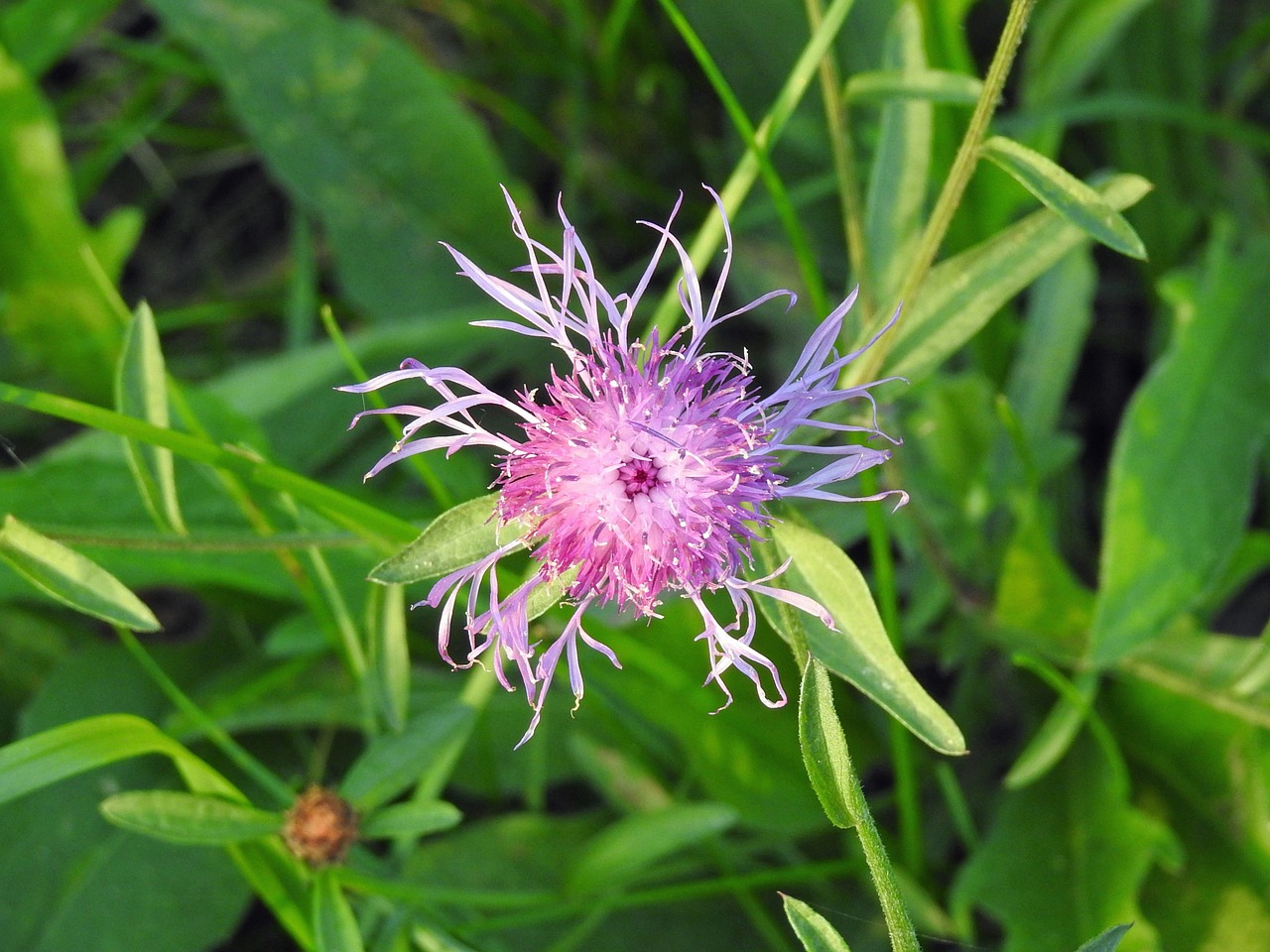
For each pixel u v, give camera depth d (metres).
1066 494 0.22
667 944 0.19
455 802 0.21
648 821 0.17
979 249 0.14
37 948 0.18
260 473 0.15
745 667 0.12
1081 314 0.20
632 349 0.13
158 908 0.19
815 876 0.18
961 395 0.20
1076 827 0.18
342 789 0.15
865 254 0.15
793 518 0.13
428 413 0.12
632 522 0.12
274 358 0.22
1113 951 0.11
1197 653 0.18
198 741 0.20
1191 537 0.17
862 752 0.20
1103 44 0.21
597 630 0.17
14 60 0.20
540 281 0.12
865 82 0.14
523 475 0.12
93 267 0.18
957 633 0.20
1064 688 0.17
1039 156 0.12
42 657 0.21
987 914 0.19
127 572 0.19
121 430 0.14
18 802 0.19
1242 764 0.18
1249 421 0.18
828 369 0.12
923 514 0.18
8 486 0.19
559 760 0.20
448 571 0.12
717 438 0.12
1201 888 0.18
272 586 0.20
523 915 0.17
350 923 0.14
